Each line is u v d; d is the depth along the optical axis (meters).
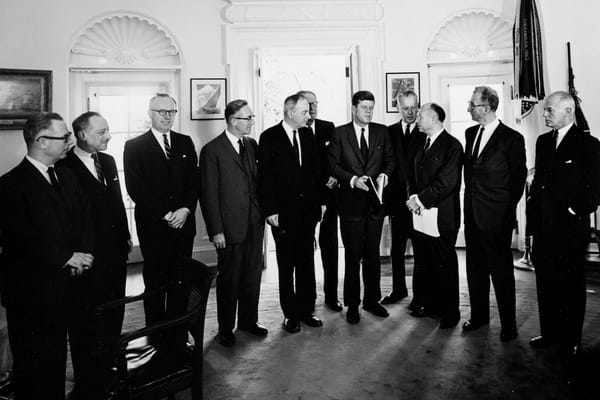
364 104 3.04
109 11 4.83
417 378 2.29
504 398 2.08
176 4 4.95
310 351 2.65
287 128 2.96
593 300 3.47
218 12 5.02
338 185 3.15
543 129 4.91
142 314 3.41
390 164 3.18
